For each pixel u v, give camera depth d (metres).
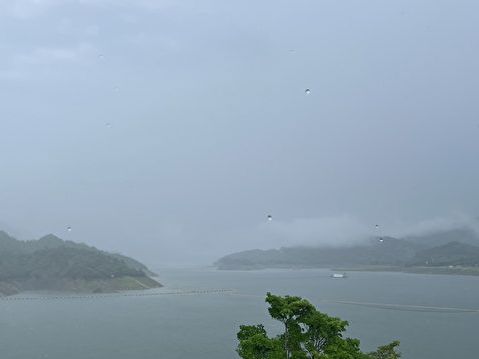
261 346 16.94
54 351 65.06
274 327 78.25
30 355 63.03
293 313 17.80
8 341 72.75
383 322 85.38
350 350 16.98
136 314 104.81
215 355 61.44
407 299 128.12
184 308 115.69
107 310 113.62
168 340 71.94
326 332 17.58
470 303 118.00
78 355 62.59
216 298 140.88
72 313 108.62
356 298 129.25
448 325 82.00
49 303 132.25
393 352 21.20
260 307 116.56
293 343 17.67
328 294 143.38
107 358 60.59
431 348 62.12
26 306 124.88
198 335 76.12
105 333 79.44
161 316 100.44
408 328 78.12
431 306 111.19
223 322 90.44
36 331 82.50
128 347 67.19
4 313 109.75
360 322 85.25
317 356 16.09
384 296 136.25
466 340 67.56
